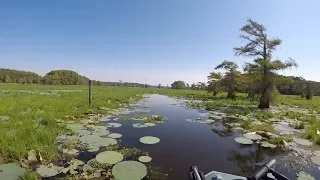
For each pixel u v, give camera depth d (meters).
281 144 7.01
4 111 9.84
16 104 12.53
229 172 4.71
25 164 4.52
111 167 4.64
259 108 17.67
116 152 5.52
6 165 4.39
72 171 4.27
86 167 4.50
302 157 5.87
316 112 16.70
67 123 8.67
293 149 6.57
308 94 34.50
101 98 20.20
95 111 12.24
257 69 17.47
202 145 6.67
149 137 7.19
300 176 4.59
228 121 11.16
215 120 11.47
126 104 18.34
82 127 8.20
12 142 5.40
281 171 4.91
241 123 10.35
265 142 7.13
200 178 2.54
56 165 4.61
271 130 9.02
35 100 15.19
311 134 7.93
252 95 18.88
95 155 5.31
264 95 17.62
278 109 17.56
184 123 10.28
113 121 10.02
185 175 4.39
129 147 6.10
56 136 6.80
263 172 2.72
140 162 4.95
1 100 13.87
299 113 14.57
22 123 7.54
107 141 6.49
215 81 33.03
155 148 6.12
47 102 14.20
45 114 9.50
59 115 9.80
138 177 4.16
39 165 4.53
